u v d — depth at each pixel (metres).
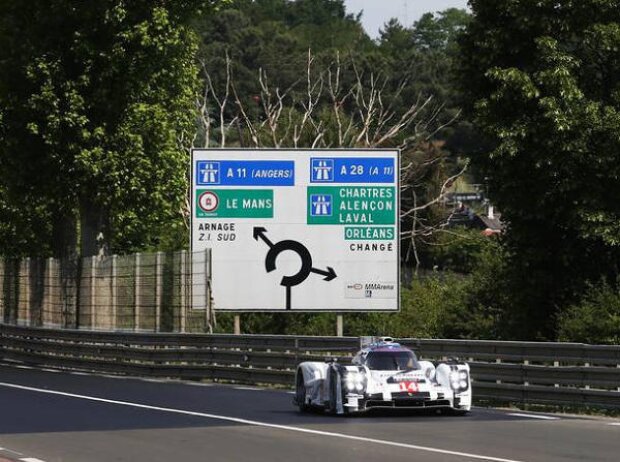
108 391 72.94
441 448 41.47
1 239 143.25
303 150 94.81
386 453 40.19
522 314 94.62
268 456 39.97
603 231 84.50
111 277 103.88
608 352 57.66
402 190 172.38
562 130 84.19
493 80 88.38
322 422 51.94
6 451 41.94
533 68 89.19
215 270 94.12
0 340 116.62
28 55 110.75
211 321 90.19
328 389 55.28
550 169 86.19
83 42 109.88
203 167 94.44
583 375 58.59
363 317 121.62
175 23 114.38
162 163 117.69
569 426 50.16
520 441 43.81
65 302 113.00
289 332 121.50
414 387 53.66
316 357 75.56
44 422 52.78
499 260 109.69
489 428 49.03
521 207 89.50
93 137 112.62
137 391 72.94
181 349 87.75
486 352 65.56
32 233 141.12
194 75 122.69
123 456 40.59
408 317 120.00
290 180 94.81
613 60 89.12
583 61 90.06
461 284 124.06
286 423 51.66
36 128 110.62
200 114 153.75
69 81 110.94
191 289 91.38
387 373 54.44
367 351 55.81
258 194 94.62
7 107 113.06
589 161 85.38
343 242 94.69
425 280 143.25
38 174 115.94
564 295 92.25
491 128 87.69
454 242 177.75
